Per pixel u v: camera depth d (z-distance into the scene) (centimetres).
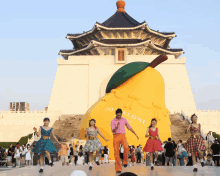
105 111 3119
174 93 6919
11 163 2984
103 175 1067
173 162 2083
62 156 2323
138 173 1120
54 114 5819
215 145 1791
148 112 3130
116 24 7375
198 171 1177
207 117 5878
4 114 5862
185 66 7081
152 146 1302
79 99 6888
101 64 7056
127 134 2955
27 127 5778
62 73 7056
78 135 4694
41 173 1149
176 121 5125
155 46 7200
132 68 3394
